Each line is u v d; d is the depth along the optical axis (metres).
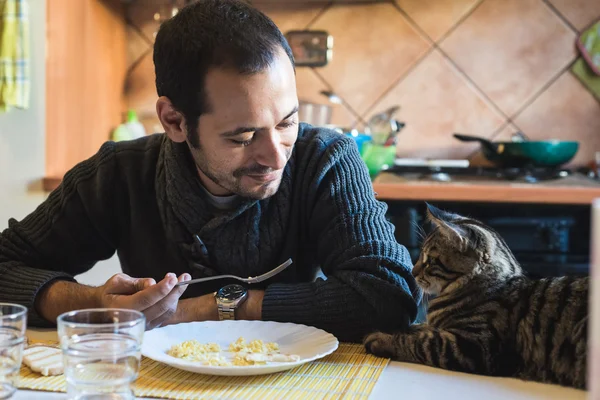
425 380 0.92
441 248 1.18
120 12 2.85
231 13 1.11
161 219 1.35
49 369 0.89
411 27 2.69
